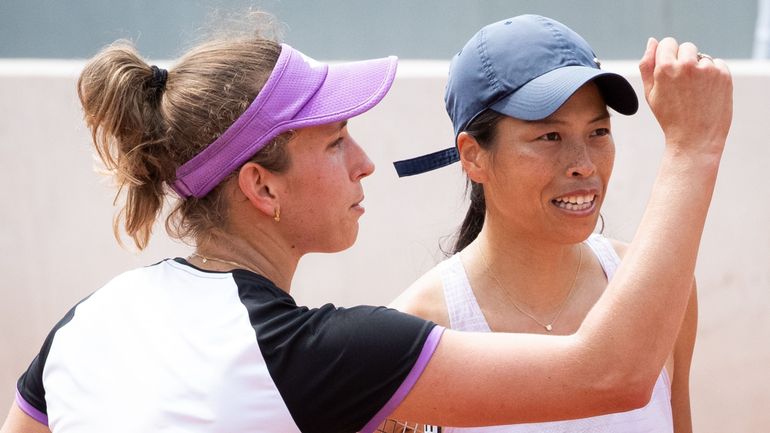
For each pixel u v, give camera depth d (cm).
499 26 709
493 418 561
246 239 623
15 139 1463
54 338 618
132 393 562
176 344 567
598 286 770
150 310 589
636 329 532
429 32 1817
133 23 1831
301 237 626
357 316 566
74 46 1842
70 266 1478
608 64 1505
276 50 626
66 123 1462
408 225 1462
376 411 562
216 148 598
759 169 1445
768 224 1448
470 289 753
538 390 546
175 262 620
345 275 1476
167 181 619
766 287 1450
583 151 678
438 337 561
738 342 1460
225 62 609
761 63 1494
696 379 1468
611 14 1806
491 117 696
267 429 547
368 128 1455
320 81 612
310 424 553
